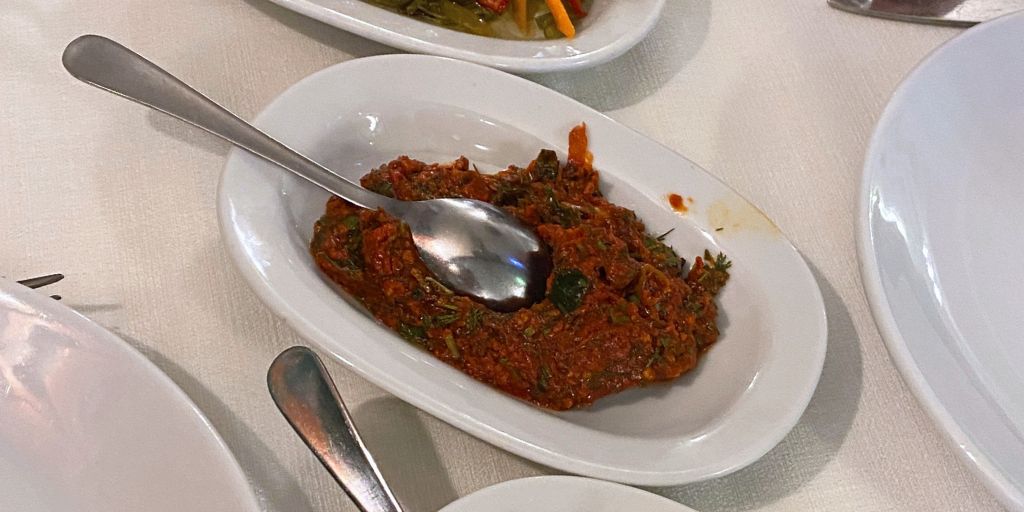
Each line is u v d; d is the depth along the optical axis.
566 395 0.32
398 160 0.37
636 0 0.42
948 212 0.36
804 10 0.46
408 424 0.32
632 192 0.37
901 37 0.45
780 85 0.43
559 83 0.42
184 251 0.35
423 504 0.31
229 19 0.43
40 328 0.29
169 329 0.34
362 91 0.37
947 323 0.33
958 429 0.29
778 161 0.40
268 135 0.35
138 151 0.38
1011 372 0.33
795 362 0.32
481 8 0.43
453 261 0.34
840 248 0.38
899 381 0.35
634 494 0.28
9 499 0.28
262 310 0.34
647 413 0.33
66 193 0.37
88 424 0.29
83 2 0.42
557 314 0.33
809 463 0.33
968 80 0.38
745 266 0.35
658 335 0.33
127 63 0.36
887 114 0.36
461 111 0.38
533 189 0.36
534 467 0.32
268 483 0.30
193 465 0.28
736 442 0.30
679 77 0.43
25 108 0.39
